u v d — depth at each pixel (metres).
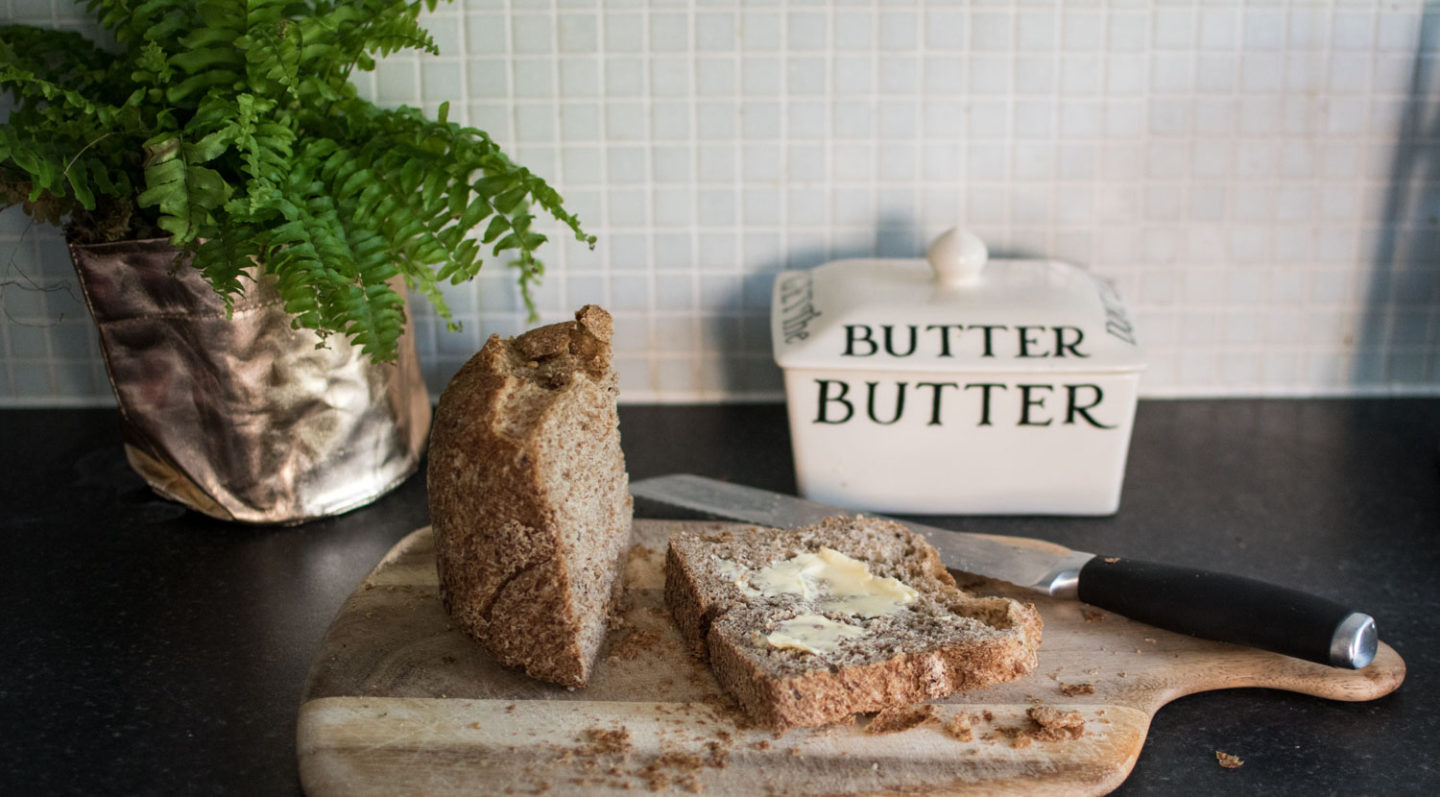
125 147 0.76
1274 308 0.94
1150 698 0.69
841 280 0.86
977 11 0.89
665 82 0.90
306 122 0.79
